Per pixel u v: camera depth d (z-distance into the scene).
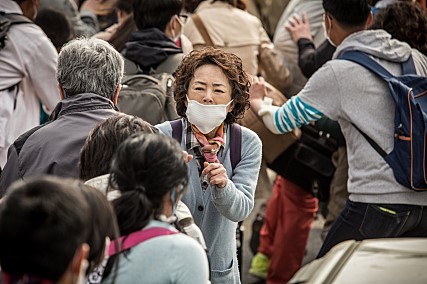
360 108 6.20
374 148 6.16
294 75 8.83
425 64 6.55
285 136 7.93
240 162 5.24
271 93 7.87
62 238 3.00
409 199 6.11
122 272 3.75
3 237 2.98
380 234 6.17
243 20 8.48
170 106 6.75
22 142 5.12
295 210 8.45
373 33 6.39
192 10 8.85
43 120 7.61
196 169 5.16
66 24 8.10
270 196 8.07
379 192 6.12
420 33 6.67
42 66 7.08
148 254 3.77
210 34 8.40
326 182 8.16
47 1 9.11
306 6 8.85
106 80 5.23
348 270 3.42
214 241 5.18
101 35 8.80
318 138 8.02
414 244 3.72
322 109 6.29
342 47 6.43
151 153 3.84
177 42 7.69
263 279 9.03
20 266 2.99
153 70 7.15
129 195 3.80
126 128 4.33
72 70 5.19
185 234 4.04
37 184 3.08
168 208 3.94
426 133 6.04
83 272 3.18
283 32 8.82
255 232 9.41
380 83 6.20
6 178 5.06
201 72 5.17
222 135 5.23
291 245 8.49
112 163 3.93
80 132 5.02
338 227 6.37
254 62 8.42
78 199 3.10
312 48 8.58
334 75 6.23
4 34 6.98
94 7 10.47
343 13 6.50
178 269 3.78
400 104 6.06
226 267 5.23
